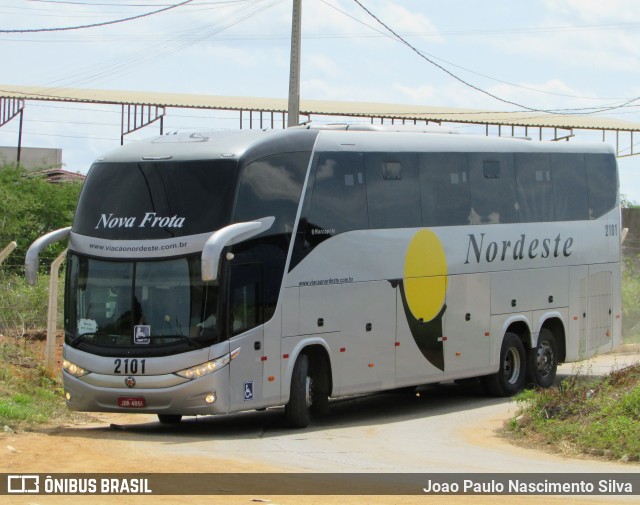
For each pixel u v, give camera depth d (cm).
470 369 2131
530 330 2280
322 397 1834
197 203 1652
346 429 1798
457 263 2089
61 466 1252
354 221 1875
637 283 3625
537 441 1588
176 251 1639
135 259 1656
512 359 2267
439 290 2047
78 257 1702
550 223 2322
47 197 4041
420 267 2005
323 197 1820
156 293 1641
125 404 1638
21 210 3700
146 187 1691
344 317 1847
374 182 1923
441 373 2058
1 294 2689
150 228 1661
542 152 2317
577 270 2394
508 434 1684
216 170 1667
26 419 1703
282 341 1725
